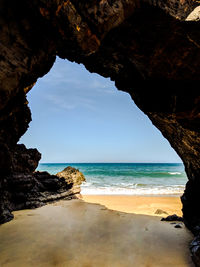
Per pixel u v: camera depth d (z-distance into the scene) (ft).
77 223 23.91
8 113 18.07
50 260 14.40
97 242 17.99
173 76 18.24
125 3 12.76
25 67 13.47
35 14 12.10
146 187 71.10
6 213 24.62
